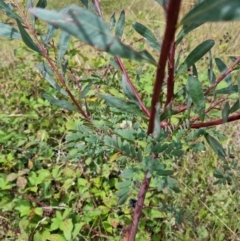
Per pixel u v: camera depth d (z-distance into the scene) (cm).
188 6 316
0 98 352
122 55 70
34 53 320
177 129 126
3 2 110
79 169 252
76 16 66
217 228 223
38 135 297
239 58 117
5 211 249
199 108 99
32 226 230
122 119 144
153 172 109
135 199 210
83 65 353
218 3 62
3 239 239
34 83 350
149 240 218
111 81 157
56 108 312
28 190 257
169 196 229
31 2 117
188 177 249
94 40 67
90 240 224
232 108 109
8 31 114
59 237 213
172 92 113
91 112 168
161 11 520
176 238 217
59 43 117
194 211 228
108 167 242
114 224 221
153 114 95
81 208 243
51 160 283
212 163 254
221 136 137
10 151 287
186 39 419
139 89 281
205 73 295
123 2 602
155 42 107
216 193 238
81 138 132
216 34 438
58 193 246
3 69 410
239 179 231
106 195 242
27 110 340
